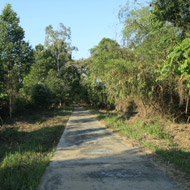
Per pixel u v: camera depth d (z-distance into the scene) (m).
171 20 6.94
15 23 17.80
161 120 12.70
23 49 18.23
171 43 7.44
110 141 8.95
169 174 4.73
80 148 7.75
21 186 4.02
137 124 12.63
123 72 11.65
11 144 8.45
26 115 22.11
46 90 28.16
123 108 20.09
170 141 8.04
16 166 5.19
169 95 11.98
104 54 16.41
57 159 6.25
